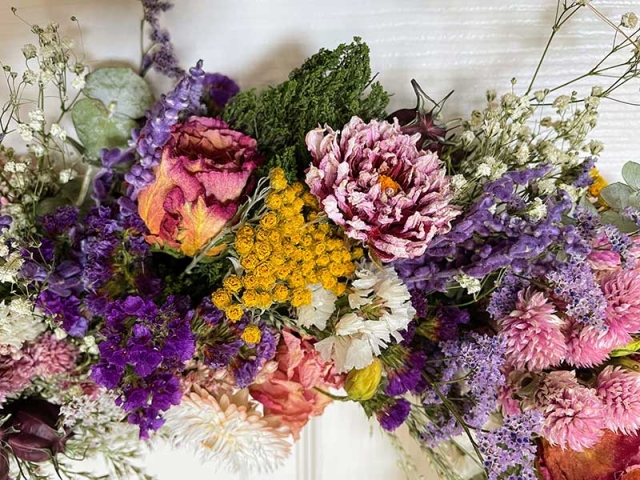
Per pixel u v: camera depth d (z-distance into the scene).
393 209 0.15
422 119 0.18
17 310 0.16
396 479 0.23
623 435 0.18
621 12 0.21
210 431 0.18
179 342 0.15
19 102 0.20
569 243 0.16
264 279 0.15
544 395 0.17
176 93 0.15
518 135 0.18
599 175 0.22
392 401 0.19
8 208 0.18
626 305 0.17
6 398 0.19
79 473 0.20
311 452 0.23
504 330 0.18
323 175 0.15
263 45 0.20
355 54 0.17
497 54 0.21
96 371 0.15
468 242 0.17
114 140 0.19
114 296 0.17
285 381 0.18
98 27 0.20
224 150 0.16
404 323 0.16
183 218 0.15
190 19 0.20
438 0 0.20
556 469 0.19
